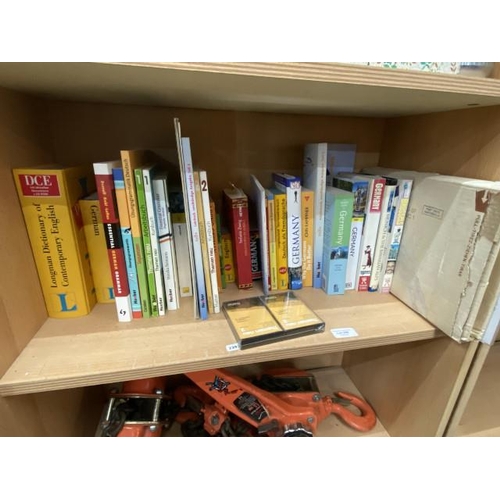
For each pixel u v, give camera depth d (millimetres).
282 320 565
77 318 577
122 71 363
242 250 654
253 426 723
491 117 513
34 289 528
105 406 808
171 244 569
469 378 573
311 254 694
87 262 591
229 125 708
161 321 571
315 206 656
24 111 519
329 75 394
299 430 692
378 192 636
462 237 505
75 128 630
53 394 590
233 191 676
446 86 432
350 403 909
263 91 463
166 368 472
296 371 968
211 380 727
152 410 726
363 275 700
